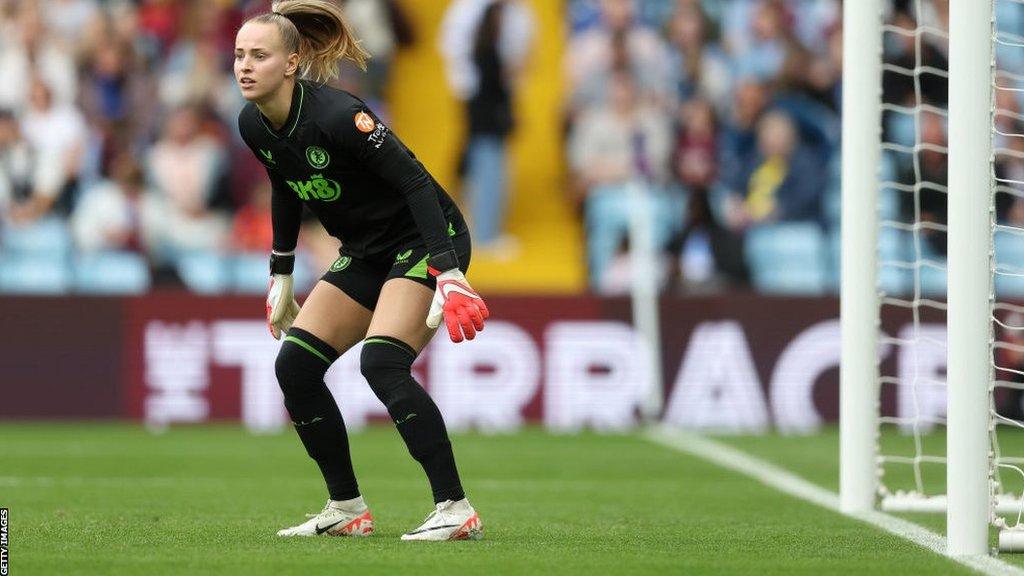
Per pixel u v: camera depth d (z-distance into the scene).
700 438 40.56
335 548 16.33
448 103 52.75
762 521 20.78
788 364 44.31
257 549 16.22
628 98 52.19
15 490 25.64
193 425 43.84
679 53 52.72
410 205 16.11
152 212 50.25
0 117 50.22
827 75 52.19
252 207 50.69
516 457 34.41
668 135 51.53
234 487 26.59
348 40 16.95
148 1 52.00
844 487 22.55
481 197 52.03
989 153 15.84
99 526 19.17
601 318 44.19
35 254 49.69
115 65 51.25
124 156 50.53
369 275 17.03
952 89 15.95
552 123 52.47
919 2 24.44
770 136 51.12
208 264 50.22
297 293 45.91
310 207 16.95
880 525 20.19
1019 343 42.19
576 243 51.22
